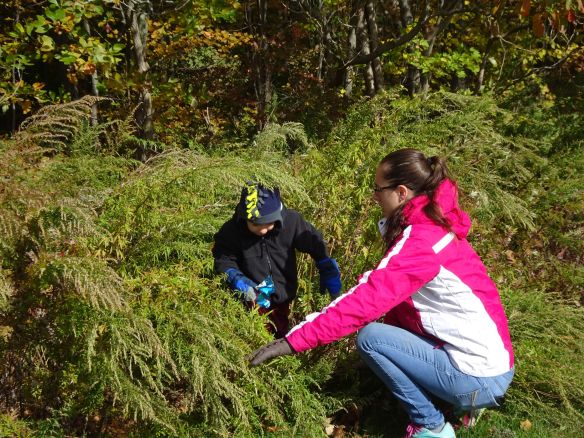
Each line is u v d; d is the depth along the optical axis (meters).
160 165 3.24
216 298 3.08
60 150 3.57
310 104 7.05
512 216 4.59
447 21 7.06
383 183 2.94
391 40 6.82
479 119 4.54
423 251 2.82
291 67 7.74
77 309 2.78
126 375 2.93
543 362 3.69
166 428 2.88
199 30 6.24
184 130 7.07
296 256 3.80
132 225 3.16
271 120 6.85
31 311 2.92
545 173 5.11
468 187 4.32
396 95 4.33
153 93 6.12
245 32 7.87
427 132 4.30
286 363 3.19
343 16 8.36
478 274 2.95
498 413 3.64
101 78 6.23
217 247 3.53
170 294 2.95
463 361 2.93
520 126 6.34
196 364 2.76
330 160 3.95
